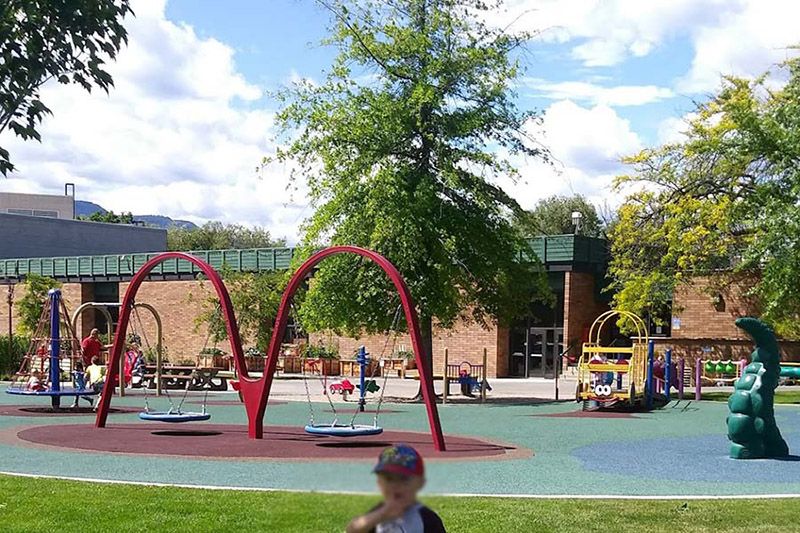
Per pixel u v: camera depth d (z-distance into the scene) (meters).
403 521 3.51
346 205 26.34
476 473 11.98
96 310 55.72
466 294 28.77
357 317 26.38
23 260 57.78
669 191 31.39
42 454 13.80
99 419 18.44
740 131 26.14
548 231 68.44
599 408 24.75
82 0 5.02
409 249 25.67
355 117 26.48
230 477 11.30
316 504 3.56
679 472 12.57
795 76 28.05
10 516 8.50
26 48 5.00
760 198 26.28
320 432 15.02
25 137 5.11
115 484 10.38
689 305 38.44
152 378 32.22
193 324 50.00
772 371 14.50
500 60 27.06
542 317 42.22
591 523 8.38
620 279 33.16
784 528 8.31
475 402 27.66
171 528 7.98
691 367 36.59
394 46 26.88
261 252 49.19
